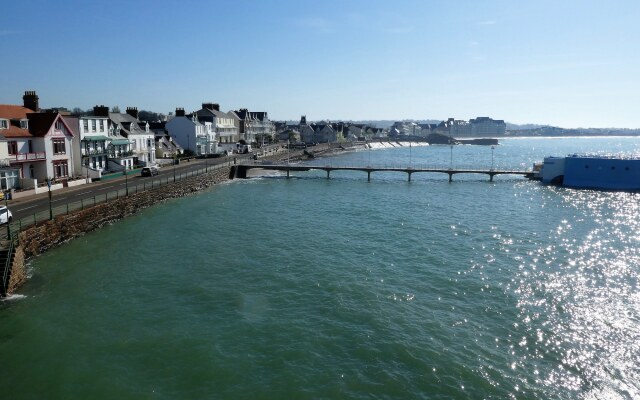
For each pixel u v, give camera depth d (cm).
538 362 2283
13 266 3034
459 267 3684
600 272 3600
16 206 4516
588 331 2600
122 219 5184
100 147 7281
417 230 4972
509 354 2352
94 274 3412
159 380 2102
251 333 2536
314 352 2342
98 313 2766
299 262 3772
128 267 3588
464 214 5966
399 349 2373
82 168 6644
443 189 8519
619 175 8556
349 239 4544
